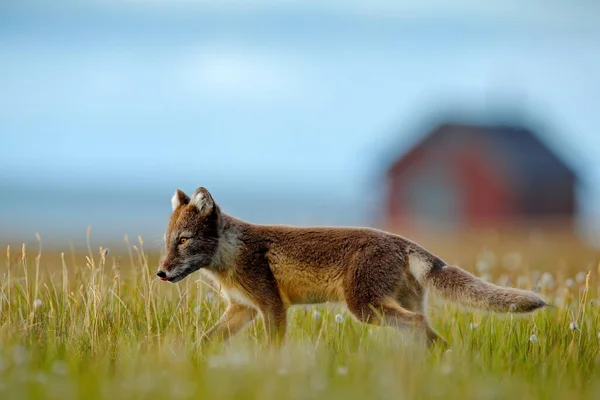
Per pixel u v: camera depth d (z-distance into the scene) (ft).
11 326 90.68
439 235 390.42
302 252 102.06
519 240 347.97
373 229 102.78
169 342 89.81
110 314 98.22
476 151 601.21
